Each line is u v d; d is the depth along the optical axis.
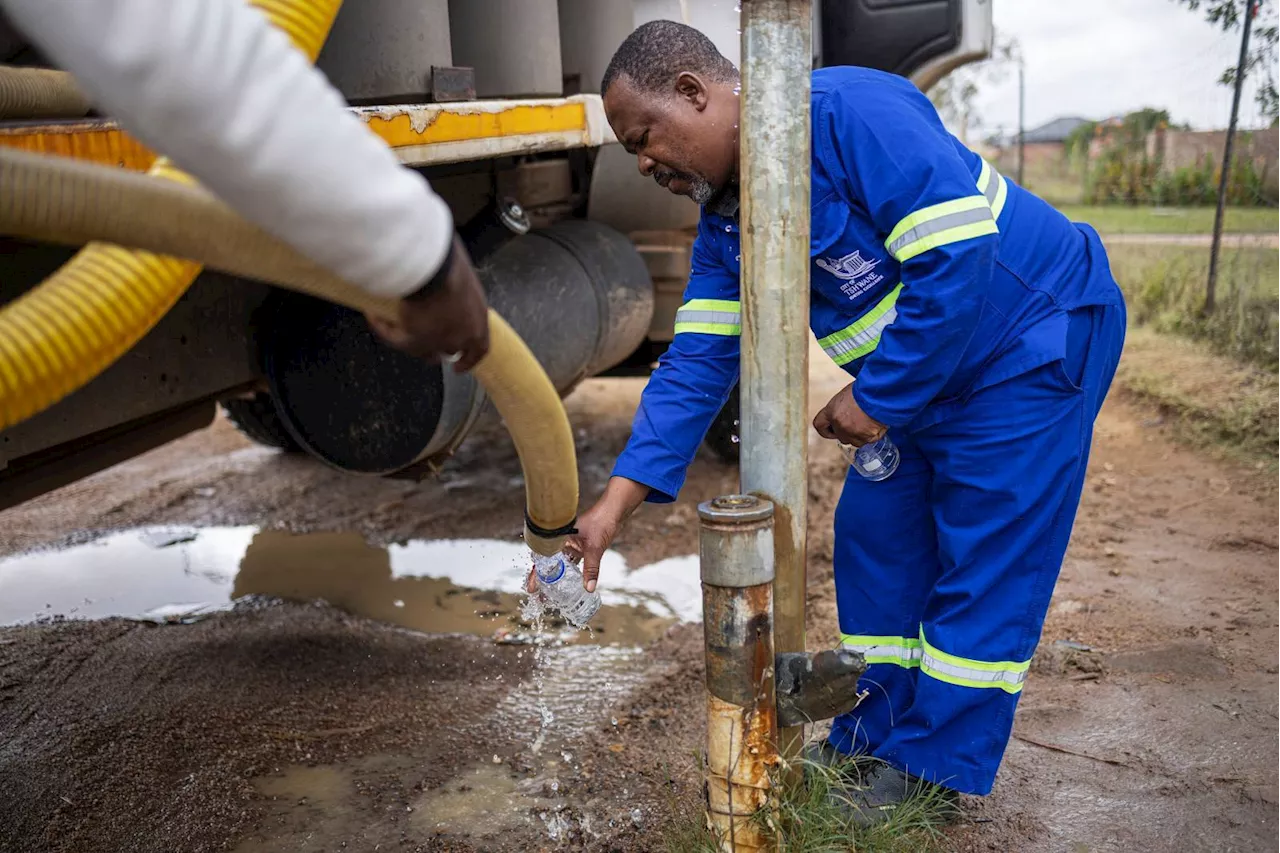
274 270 1.16
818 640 3.41
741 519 1.83
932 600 2.28
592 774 2.73
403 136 2.52
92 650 3.48
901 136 1.91
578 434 5.93
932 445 2.23
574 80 3.88
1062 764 2.66
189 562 4.37
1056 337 2.12
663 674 3.31
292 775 2.75
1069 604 3.59
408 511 4.91
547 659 3.47
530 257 3.78
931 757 2.29
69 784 2.67
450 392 3.29
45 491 3.01
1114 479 4.81
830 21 4.70
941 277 1.88
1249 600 3.53
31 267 2.28
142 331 1.36
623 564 4.28
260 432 5.34
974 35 4.65
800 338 1.94
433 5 2.92
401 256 1.04
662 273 4.73
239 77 0.90
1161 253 7.73
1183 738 2.74
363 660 3.45
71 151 1.75
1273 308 5.74
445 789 2.68
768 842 2.02
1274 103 6.34
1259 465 4.69
